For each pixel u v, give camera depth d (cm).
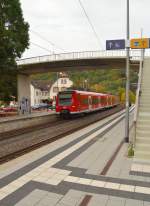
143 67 1864
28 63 3794
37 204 595
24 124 2430
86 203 600
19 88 4112
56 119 3117
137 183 723
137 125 1157
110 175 785
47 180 745
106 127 1906
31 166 880
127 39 1318
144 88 1554
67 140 1373
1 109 5991
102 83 10531
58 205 590
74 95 2995
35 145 1366
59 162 928
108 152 1078
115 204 595
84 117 3309
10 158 1099
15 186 701
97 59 3556
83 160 954
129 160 949
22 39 2945
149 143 1051
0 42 2561
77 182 730
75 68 4209
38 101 9575
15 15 2916
